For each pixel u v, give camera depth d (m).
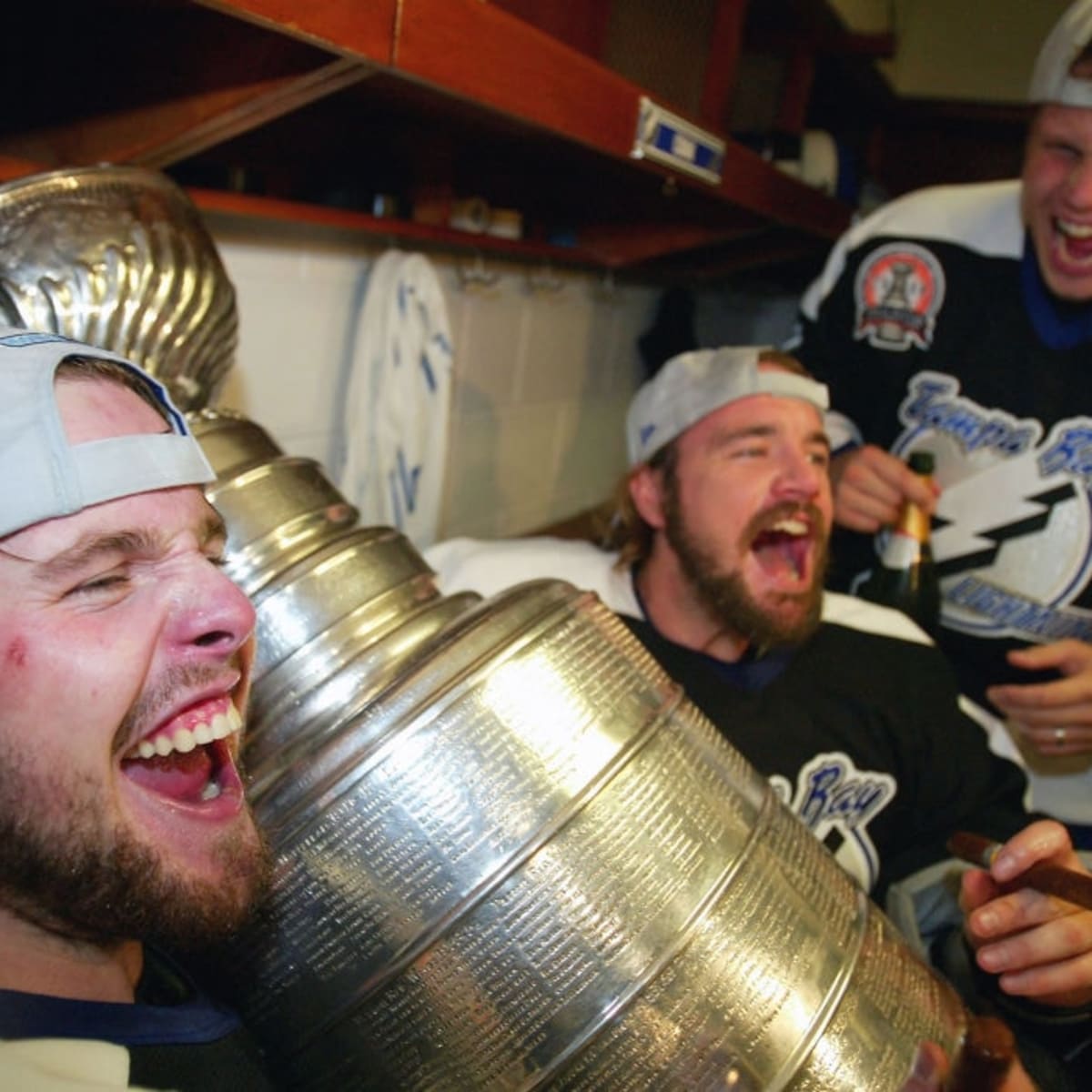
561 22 1.23
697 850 0.59
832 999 0.59
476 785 0.56
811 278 2.63
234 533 0.66
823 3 1.74
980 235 1.29
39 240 0.66
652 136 1.16
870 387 1.40
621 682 0.63
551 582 0.67
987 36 2.44
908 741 1.12
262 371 1.24
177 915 0.47
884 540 1.33
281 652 0.64
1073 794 1.18
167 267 0.72
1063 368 1.23
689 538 1.07
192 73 0.78
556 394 2.07
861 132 2.60
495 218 1.50
